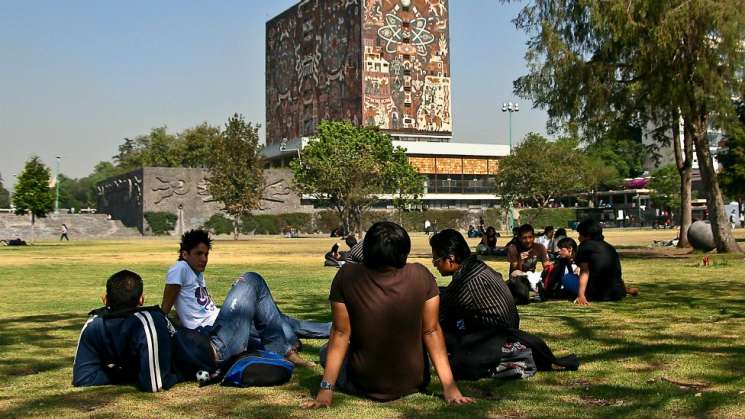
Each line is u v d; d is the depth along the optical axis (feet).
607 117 79.00
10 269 70.79
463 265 19.52
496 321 19.08
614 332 25.79
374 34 297.53
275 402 16.22
